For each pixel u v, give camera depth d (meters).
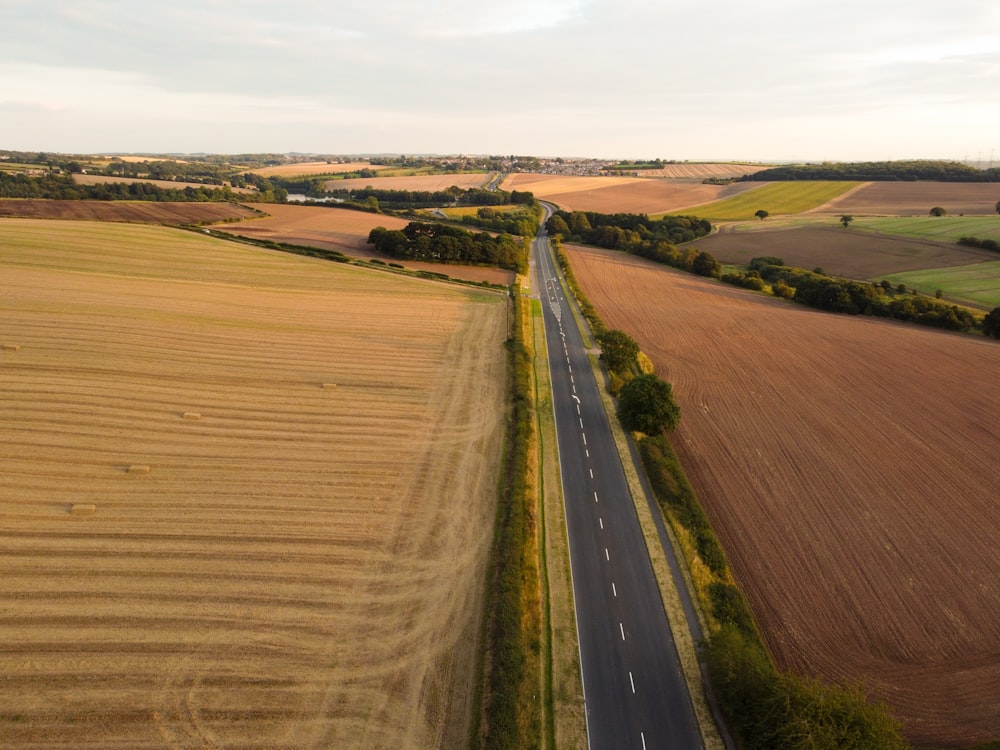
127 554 29.36
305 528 32.44
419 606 27.98
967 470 41.88
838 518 36.44
